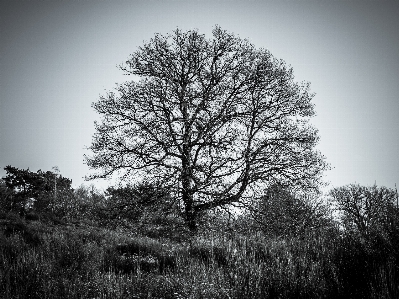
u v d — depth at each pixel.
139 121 16.14
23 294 5.61
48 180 38.19
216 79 17.45
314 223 15.61
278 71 17.80
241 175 15.56
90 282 6.10
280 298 4.99
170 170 15.16
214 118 16.11
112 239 13.16
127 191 15.43
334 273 5.26
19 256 7.77
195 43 17.97
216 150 14.98
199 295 5.09
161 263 8.39
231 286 5.47
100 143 16.03
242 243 9.51
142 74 17.55
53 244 10.09
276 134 16.98
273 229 14.02
